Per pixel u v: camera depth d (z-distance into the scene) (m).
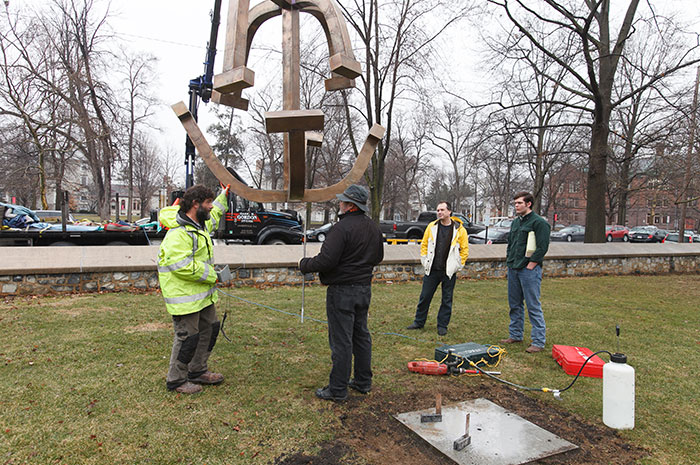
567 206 49.38
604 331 5.64
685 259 13.12
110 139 26.22
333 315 3.24
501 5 12.66
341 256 3.18
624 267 12.12
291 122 2.97
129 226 12.88
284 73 3.26
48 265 6.73
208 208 3.24
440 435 2.73
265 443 2.63
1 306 5.86
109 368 3.74
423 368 3.91
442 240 5.28
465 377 3.88
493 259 10.23
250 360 4.11
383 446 2.64
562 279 10.66
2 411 2.90
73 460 2.37
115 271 7.11
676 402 3.41
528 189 47.28
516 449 2.58
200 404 3.12
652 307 7.35
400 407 3.21
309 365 4.02
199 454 2.48
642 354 4.67
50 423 2.76
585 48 12.33
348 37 3.20
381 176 19.11
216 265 7.77
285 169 3.49
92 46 24.91
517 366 4.20
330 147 30.45
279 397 3.30
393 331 5.41
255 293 7.41
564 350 4.32
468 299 7.57
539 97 18.61
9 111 21.39
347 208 3.32
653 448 2.70
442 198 57.09
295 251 8.45
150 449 2.51
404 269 9.34
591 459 2.55
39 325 4.98
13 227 11.90
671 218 55.81
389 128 18.36
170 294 3.15
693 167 12.09
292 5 3.26
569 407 3.29
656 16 12.14
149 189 50.62
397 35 16.91
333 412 3.08
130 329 4.94
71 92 23.27
